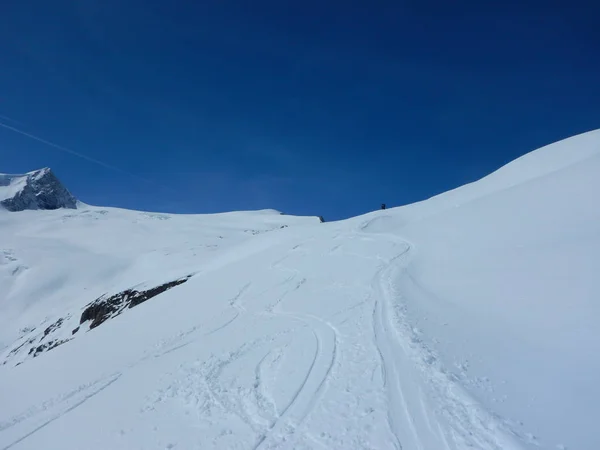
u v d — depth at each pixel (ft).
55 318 173.17
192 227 343.46
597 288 33.17
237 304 66.03
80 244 297.74
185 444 25.25
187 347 48.21
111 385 42.16
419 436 20.89
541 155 117.80
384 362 30.60
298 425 24.41
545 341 28.58
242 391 30.94
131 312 90.07
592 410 19.79
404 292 51.42
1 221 364.79
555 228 55.21
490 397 23.27
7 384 55.21
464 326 35.58
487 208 86.38
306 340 40.06
